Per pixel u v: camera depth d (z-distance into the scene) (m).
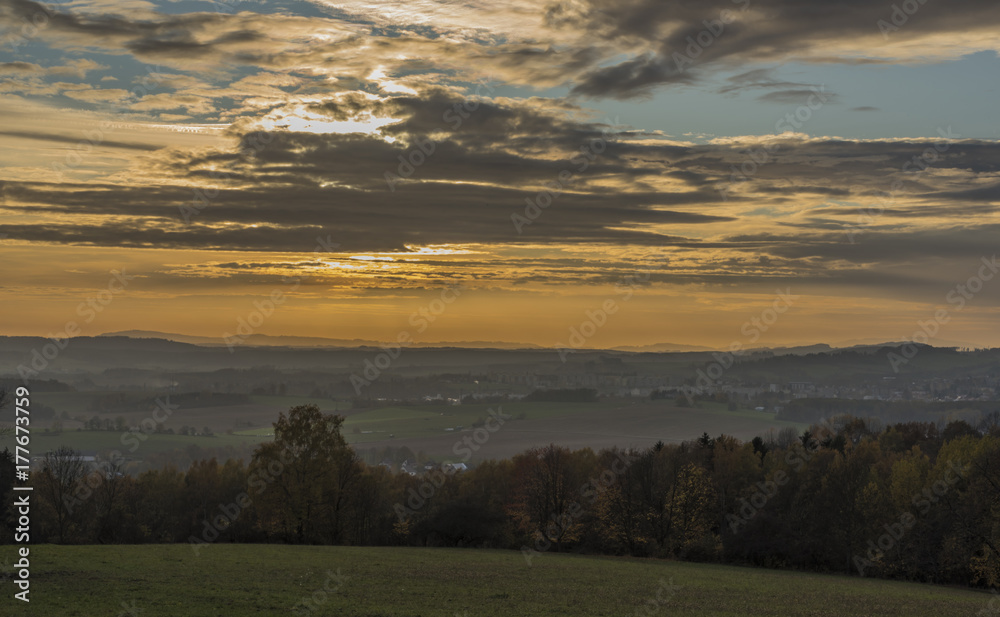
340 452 76.88
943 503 70.81
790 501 81.62
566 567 59.81
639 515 82.12
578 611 40.09
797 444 112.25
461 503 84.50
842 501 75.88
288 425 75.75
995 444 73.06
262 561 52.47
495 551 72.81
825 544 73.50
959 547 64.75
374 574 49.50
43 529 76.19
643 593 47.78
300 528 74.69
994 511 63.28
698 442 111.44
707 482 83.44
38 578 40.31
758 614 41.91
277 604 37.38
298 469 74.44
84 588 38.34
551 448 87.12
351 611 36.62
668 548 80.38
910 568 68.44
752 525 75.69
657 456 87.94
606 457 100.62
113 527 79.88
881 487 76.06
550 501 82.88
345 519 79.38
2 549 50.38
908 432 124.12
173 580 42.12
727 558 75.56
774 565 73.56
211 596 38.31
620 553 81.88
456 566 56.28
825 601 48.25
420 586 45.62
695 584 53.47
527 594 44.91
